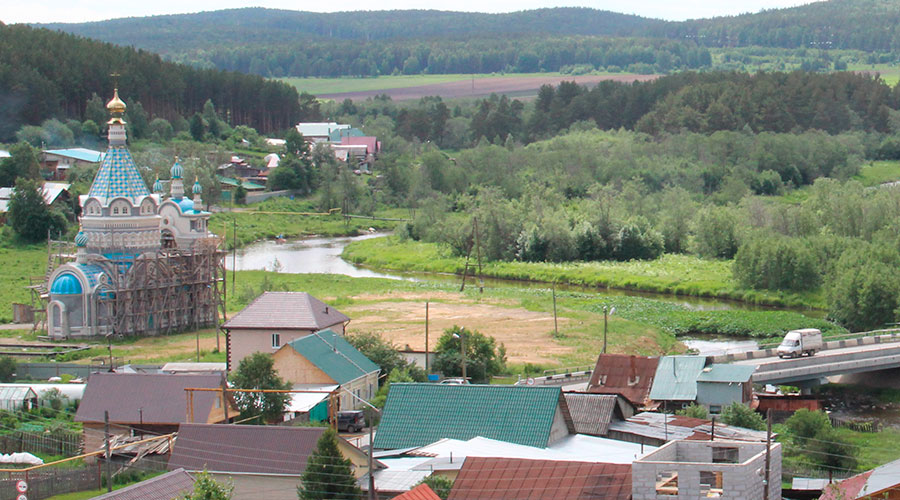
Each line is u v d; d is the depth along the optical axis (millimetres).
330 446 69688
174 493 65562
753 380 116375
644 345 145000
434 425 81125
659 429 87938
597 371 108875
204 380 93312
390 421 82188
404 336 145875
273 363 97500
